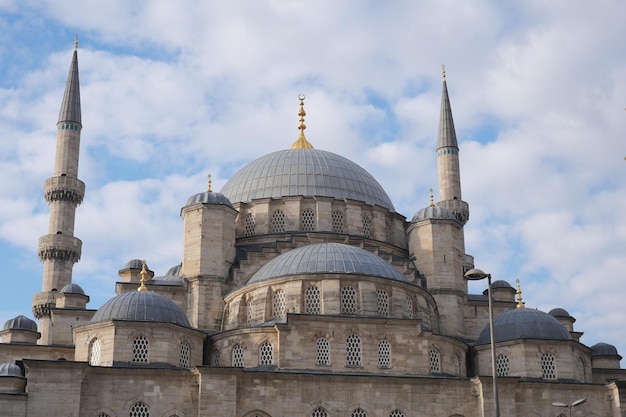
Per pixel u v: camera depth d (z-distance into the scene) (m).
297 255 75.56
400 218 93.88
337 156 99.06
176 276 87.38
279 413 64.75
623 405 69.38
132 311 69.25
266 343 69.38
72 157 101.56
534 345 73.00
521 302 81.88
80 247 98.94
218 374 64.19
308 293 72.06
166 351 68.19
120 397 64.19
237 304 75.69
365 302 71.19
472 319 86.06
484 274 49.84
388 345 69.25
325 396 65.75
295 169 93.94
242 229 89.88
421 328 70.00
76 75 106.62
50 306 94.00
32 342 88.81
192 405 64.88
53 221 98.56
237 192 93.94
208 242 81.81
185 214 83.69
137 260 93.25
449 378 68.19
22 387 66.94
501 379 68.00
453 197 100.88
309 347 68.06
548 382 70.06
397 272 75.62
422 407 66.94
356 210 89.88
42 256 97.25
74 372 62.97
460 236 88.69
